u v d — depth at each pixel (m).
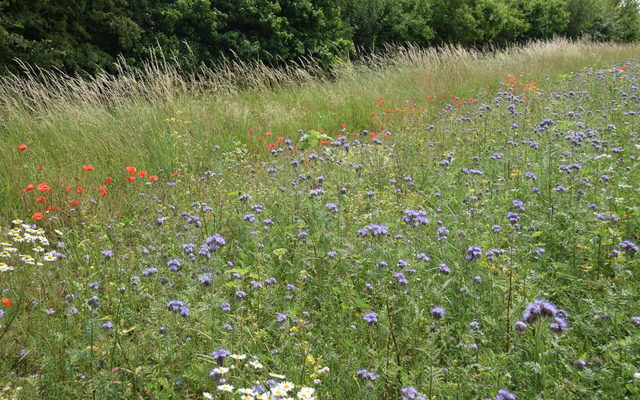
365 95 11.69
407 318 3.17
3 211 5.84
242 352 2.98
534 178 5.01
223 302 3.25
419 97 12.06
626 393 2.67
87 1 13.24
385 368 2.77
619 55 21.03
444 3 25.27
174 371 3.03
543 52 19.45
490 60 16.67
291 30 17.17
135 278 3.68
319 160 6.21
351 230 4.40
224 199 5.52
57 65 12.46
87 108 8.61
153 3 14.56
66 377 3.02
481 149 7.07
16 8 12.16
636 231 4.18
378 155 6.62
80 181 6.23
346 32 20.27
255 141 8.46
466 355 2.87
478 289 3.41
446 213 5.03
